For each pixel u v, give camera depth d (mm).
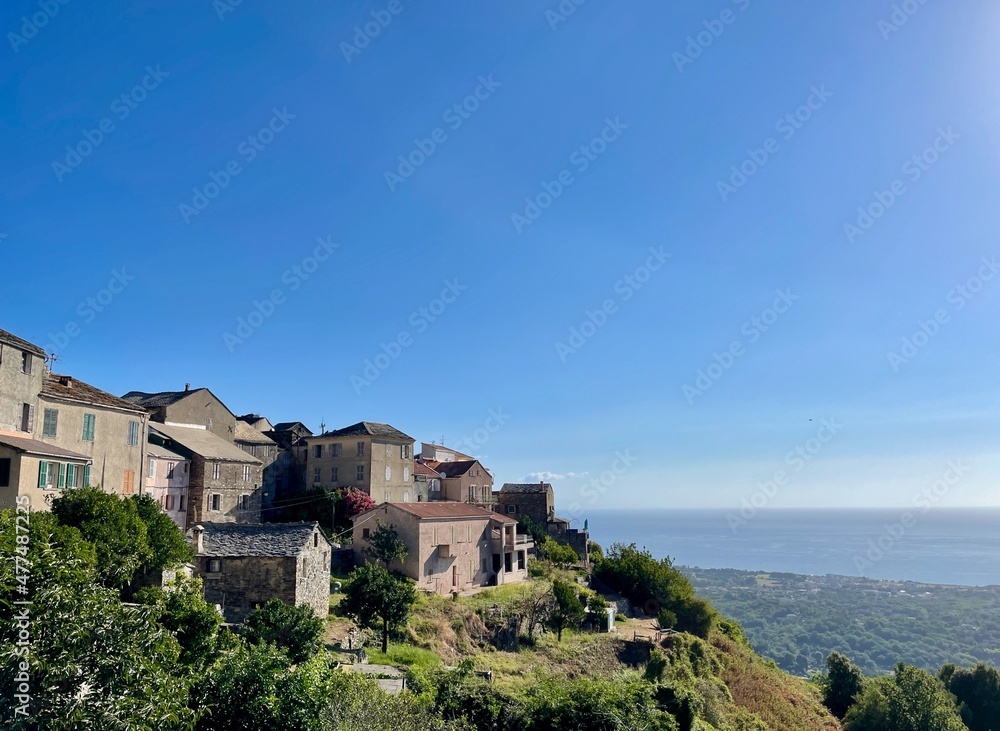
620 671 48406
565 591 52438
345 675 21438
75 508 27234
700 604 68625
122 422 40844
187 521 52688
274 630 27344
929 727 52188
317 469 69938
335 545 51625
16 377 32688
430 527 52250
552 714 22469
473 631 45938
